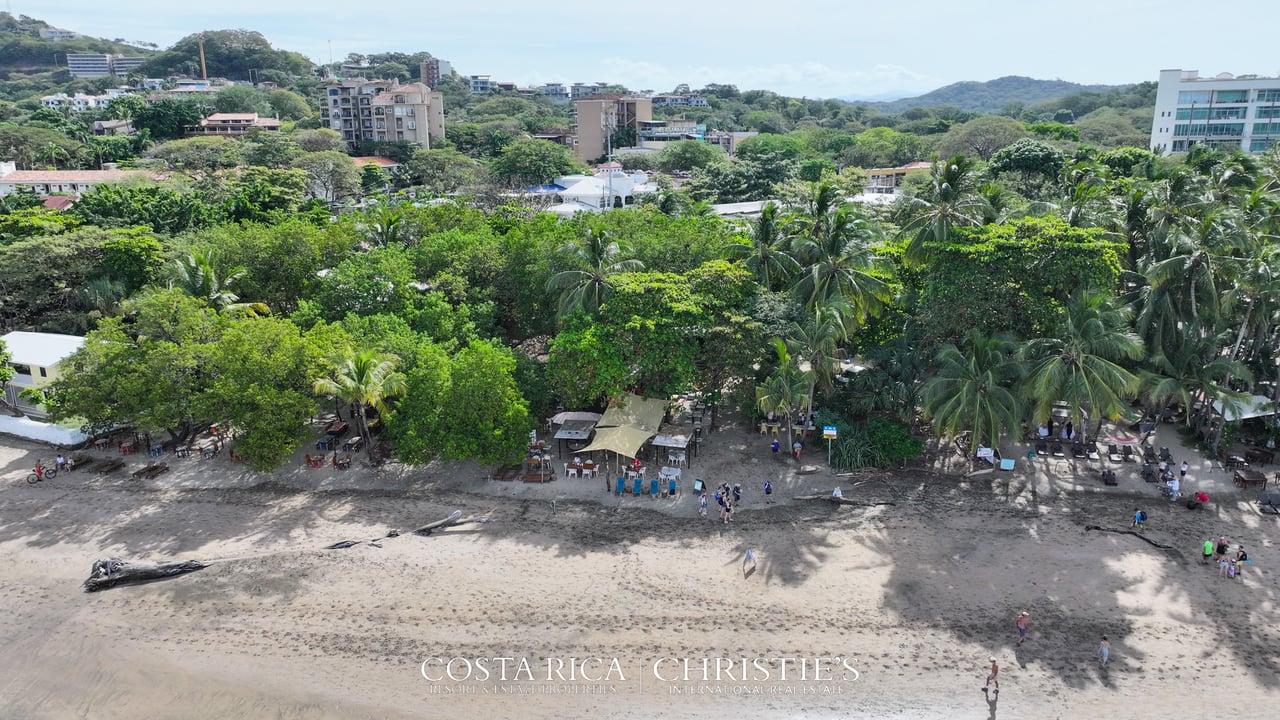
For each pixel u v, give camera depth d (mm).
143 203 89500
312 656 33750
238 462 51594
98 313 65688
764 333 50250
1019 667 32750
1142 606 36438
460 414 46188
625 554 41156
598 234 56281
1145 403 55469
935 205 56719
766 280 56719
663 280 52094
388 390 47375
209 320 52000
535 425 50156
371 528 43906
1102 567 39500
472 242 65312
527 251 62719
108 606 37312
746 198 142375
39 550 42062
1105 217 57812
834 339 49062
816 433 54281
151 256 71625
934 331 52031
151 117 189875
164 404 47875
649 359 49000
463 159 164875
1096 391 44312
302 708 30938
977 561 40125
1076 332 45219
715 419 55812
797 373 48469
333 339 50969
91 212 85125
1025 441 53031
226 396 45906
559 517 44938
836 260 55312
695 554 41094
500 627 35344
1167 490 45875
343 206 138875
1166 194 58156
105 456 52875
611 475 49531
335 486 48656
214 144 157875
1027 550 41062
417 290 61406
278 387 48344
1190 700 30891
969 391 45406
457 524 44250
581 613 36250
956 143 159000
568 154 173750
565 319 53031
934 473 49375
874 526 43562
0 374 55656
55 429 54625
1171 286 51688
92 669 33312
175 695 31750
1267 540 41594
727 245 59156
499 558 40844
